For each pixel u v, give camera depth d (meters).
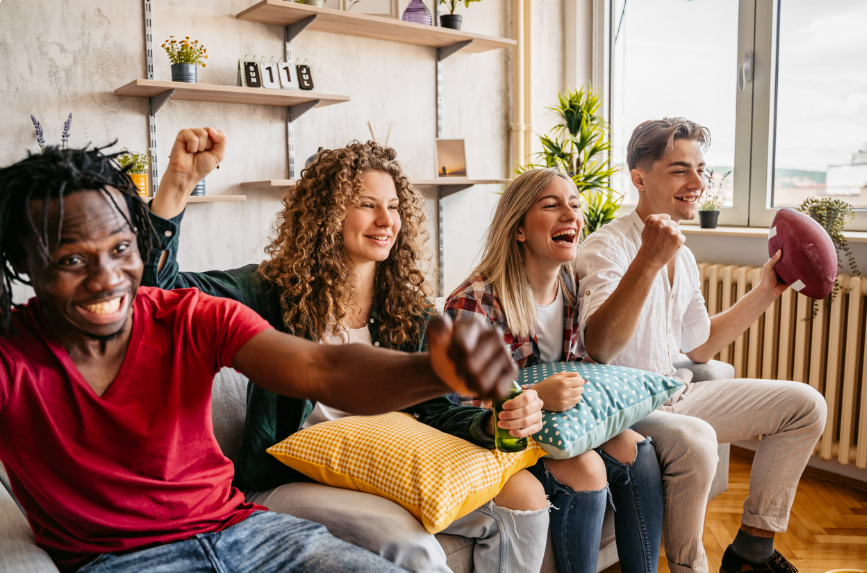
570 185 1.68
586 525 1.48
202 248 2.87
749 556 1.85
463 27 3.54
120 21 2.61
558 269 1.75
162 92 2.59
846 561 2.03
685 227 3.15
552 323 1.77
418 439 1.35
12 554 0.90
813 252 1.89
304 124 3.10
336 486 1.37
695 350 2.19
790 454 1.83
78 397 0.90
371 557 1.04
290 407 1.46
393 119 3.37
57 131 2.51
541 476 1.50
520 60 3.67
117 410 0.92
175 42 2.64
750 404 1.91
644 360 1.91
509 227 1.68
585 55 3.88
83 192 0.83
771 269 2.02
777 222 1.99
